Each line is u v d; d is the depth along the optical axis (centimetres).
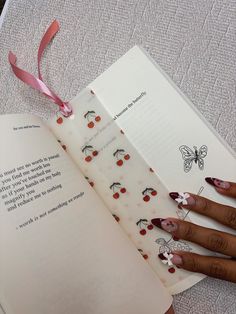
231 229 23
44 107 25
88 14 25
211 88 23
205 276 22
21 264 19
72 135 24
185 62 24
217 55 24
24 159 21
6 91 26
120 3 25
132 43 25
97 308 20
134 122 24
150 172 23
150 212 23
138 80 24
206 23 24
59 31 25
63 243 20
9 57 25
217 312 22
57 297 20
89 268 21
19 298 19
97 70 25
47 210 20
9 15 26
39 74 24
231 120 23
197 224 23
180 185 23
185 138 23
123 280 21
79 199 21
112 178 24
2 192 20
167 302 21
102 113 24
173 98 23
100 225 21
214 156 23
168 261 22
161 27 24
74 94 25
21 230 20
